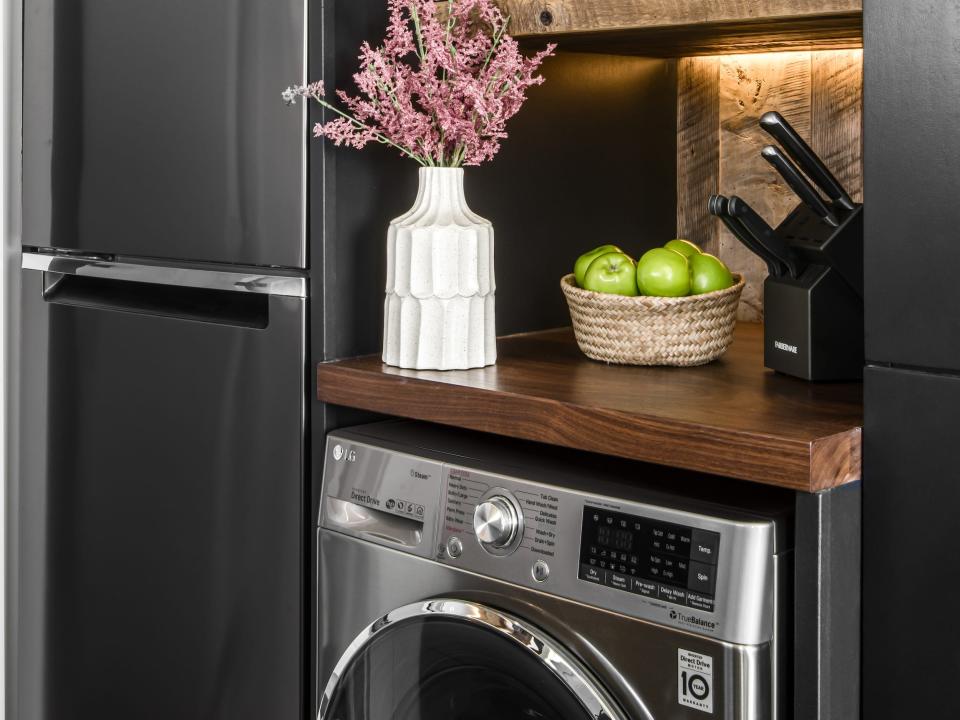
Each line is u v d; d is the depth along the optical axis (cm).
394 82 149
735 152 190
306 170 151
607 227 190
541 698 128
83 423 187
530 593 126
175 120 166
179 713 177
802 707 109
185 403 170
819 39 160
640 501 118
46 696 200
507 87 145
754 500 116
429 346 147
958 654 104
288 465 157
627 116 190
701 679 112
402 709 144
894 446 107
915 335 105
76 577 192
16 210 198
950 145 102
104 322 182
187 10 162
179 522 173
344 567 148
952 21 100
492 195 171
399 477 141
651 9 136
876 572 109
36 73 189
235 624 166
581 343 155
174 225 168
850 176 175
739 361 154
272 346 158
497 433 138
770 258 141
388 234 149
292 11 150
